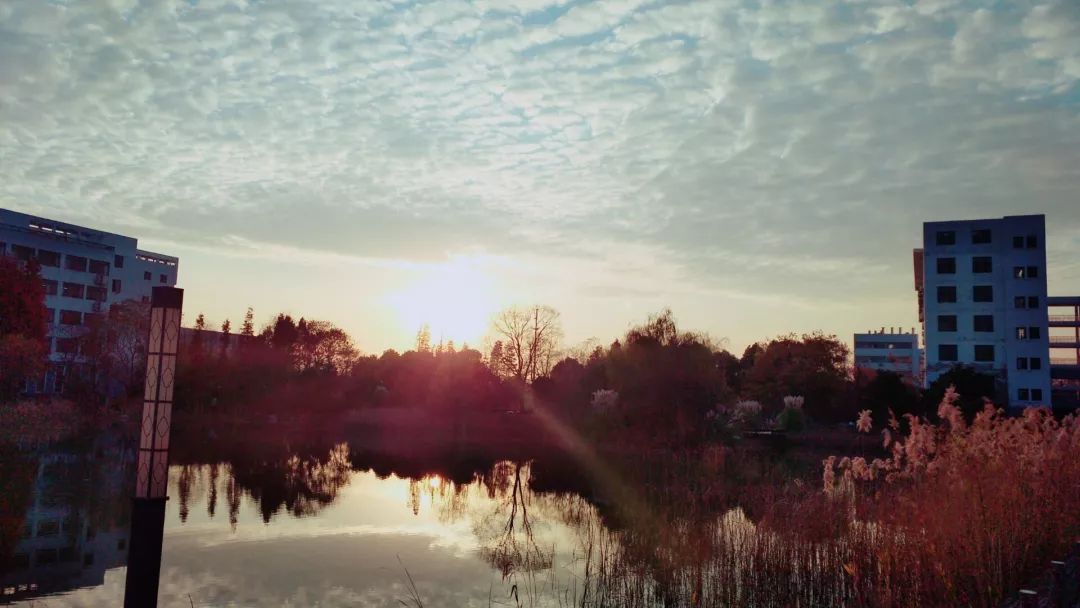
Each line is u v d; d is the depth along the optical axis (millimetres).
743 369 70188
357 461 34094
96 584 12344
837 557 11242
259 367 58906
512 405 61938
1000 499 9773
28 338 46156
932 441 11695
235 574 13281
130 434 40031
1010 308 55125
